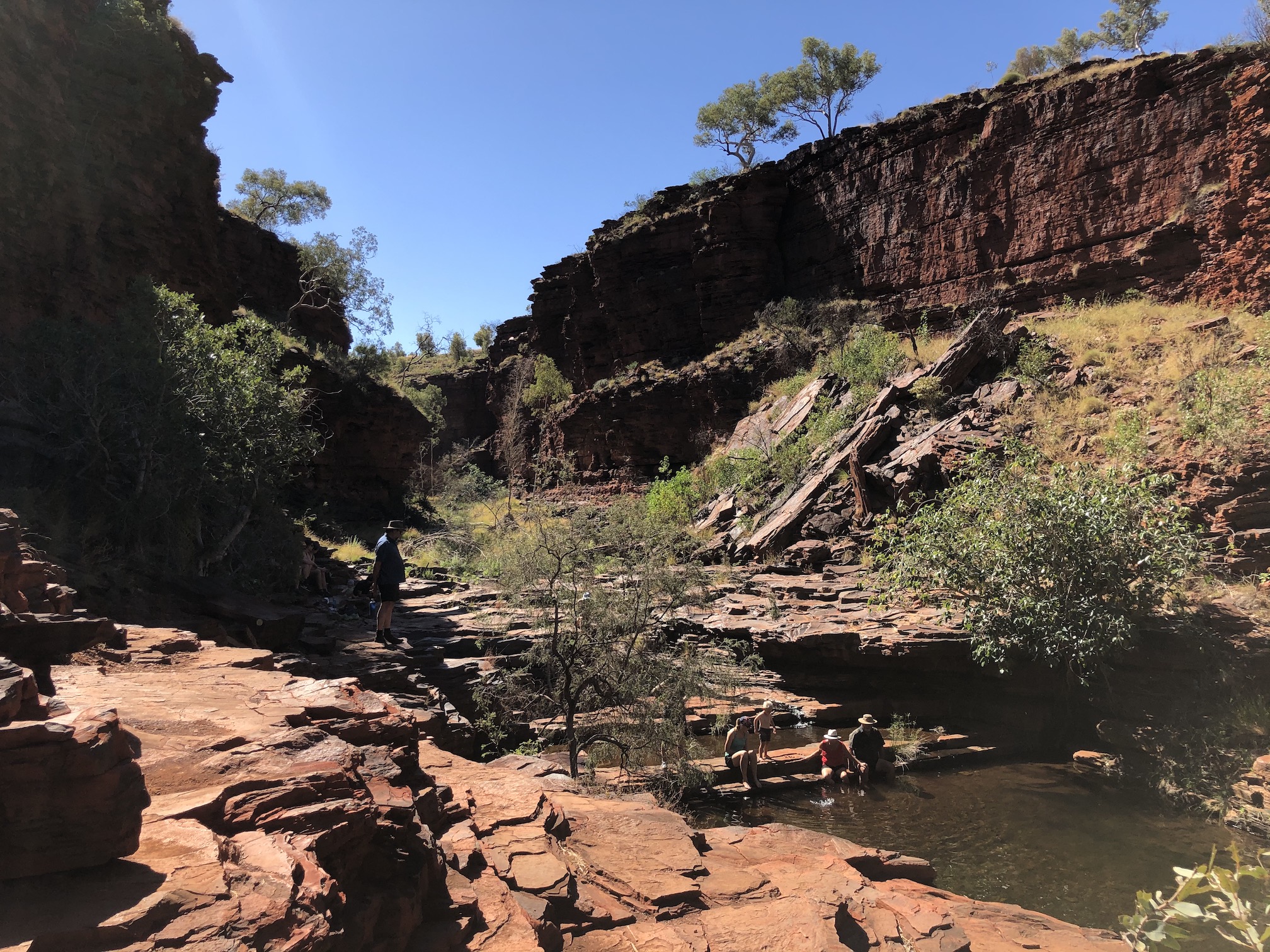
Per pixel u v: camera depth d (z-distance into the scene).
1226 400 13.97
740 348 39.66
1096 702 11.14
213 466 12.57
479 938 2.99
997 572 11.25
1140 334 20.22
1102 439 15.98
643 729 9.34
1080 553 10.66
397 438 35.06
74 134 16.17
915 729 11.93
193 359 12.55
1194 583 11.87
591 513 10.93
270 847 2.55
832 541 19.05
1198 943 5.57
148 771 3.04
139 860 2.38
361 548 24.36
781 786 9.74
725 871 4.36
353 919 2.62
